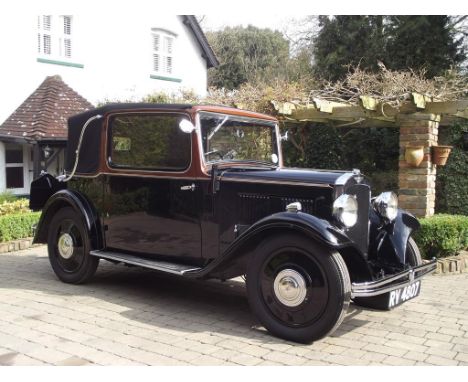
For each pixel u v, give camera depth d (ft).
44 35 38.75
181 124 13.52
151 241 15.42
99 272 19.57
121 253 16.22
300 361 10.86
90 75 41.14
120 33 43.09
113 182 16.19
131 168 15.64
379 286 12.14
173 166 14.74
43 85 37.55
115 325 13.14
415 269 13.21
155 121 15.06
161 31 46.32
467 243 21.45
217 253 14.11
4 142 35.24
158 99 32.30
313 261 11.77
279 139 17.53
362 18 45.29
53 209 17.90
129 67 43.83
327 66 46.09
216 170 13.98
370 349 11.69
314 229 11.41
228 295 16.43
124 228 16.07
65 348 11.39
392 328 13.30
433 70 39.81
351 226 12.73
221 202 13.99
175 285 17.65
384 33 43.96
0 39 35.86
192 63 49.03
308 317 11.82
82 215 16.62
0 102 35.86
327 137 31.24
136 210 15.65
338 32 46.57
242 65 83.97
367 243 13.69
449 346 11.96
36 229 18.34
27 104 36.11
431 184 22.13
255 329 13.03
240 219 13.82
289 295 12.00
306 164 31.07
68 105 36.27
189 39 48.52
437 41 40.47
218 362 10.72
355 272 12.58
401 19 42.19
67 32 40.11
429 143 21.57
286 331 12.10
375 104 21.13
